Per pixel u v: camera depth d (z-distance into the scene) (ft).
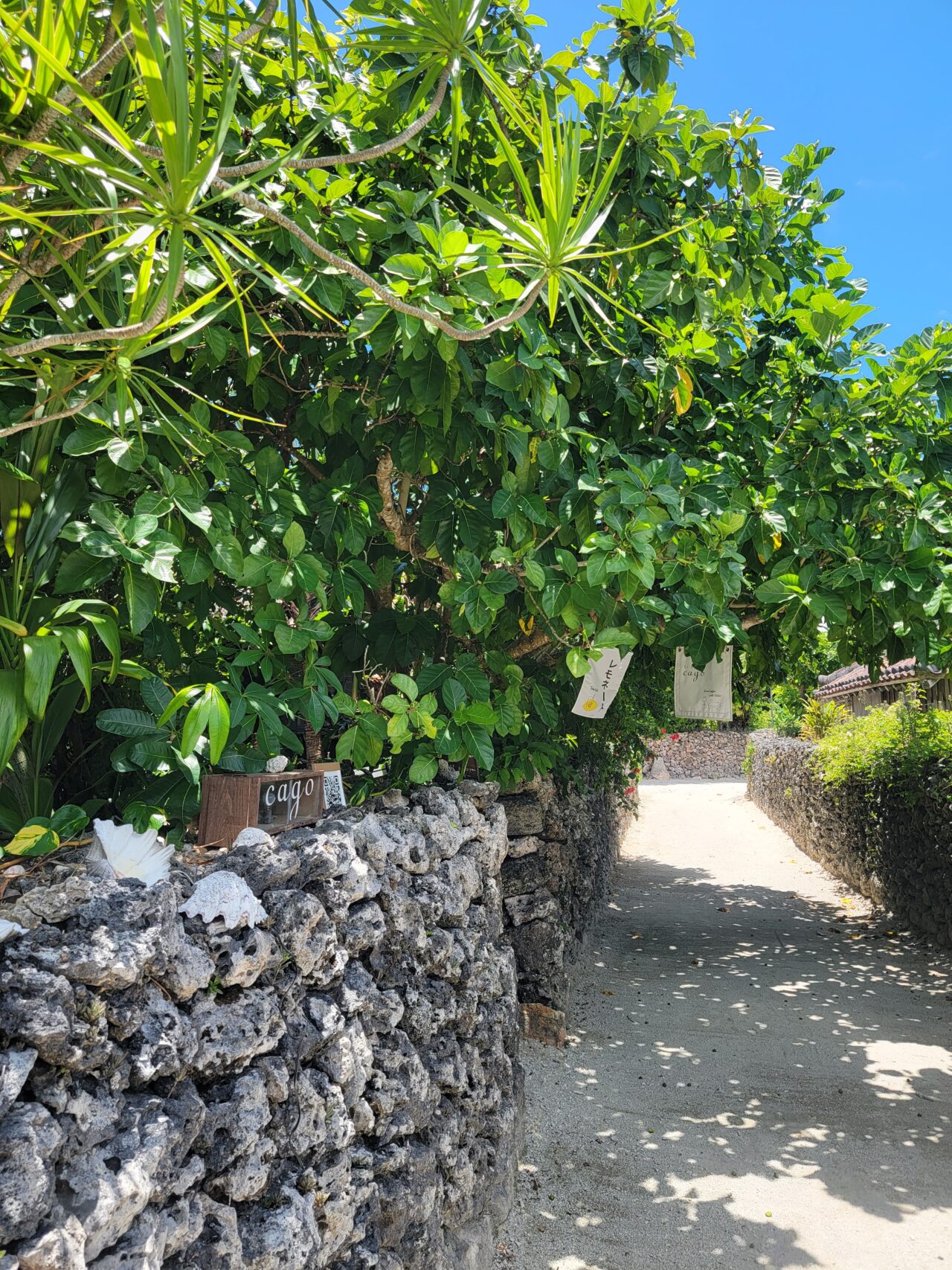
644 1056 18.78
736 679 22.39
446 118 10.46
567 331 12.98
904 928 30.37
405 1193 8.79
